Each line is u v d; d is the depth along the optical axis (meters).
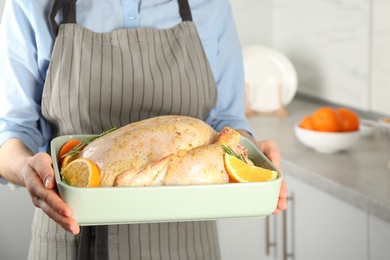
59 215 1.01
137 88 1.45
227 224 2.45
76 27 1.44
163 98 1.47
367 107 2.78
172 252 1.47
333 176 2.05
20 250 2.10
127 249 1.44
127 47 1.46
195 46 1.51
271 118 2.85
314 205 2.13
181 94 1.48
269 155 1.30
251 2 3.21
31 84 1.46
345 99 2.91
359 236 1.94
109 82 1.44
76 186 1.03
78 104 1.44
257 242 2.40
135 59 1.46
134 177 1.02
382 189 1.92
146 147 1.07
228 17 1.61
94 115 1.45
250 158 1.22
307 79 3.12
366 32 2.72
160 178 1.03
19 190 2.05
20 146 1.35
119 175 1.02
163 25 1.52
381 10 2.65
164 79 1.46
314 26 3.01
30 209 2.07
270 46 3.28
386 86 2.68
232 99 1.62
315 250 2.16
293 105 3.07
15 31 1.44
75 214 1.00
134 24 1.50
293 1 3.12
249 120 2.82
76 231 1.00
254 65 2.89
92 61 1.43
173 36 1.49
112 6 1.49
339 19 2.86
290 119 2.81
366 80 2.76
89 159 1.07
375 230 1.87
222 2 1.60
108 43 1.46
